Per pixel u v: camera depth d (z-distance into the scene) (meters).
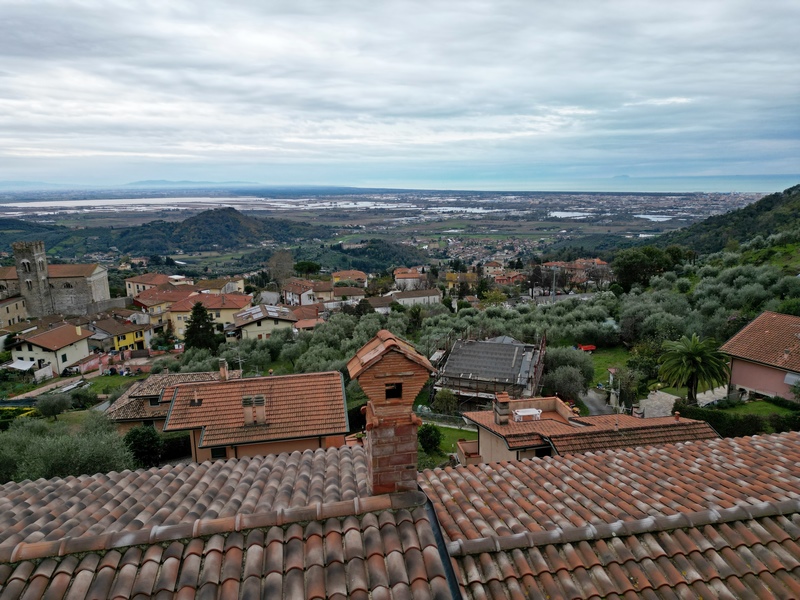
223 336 73.06
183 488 8.16
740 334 34.06
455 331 57.06
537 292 100.69
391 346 6.41
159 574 5.39
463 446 23.95
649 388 37.94
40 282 92.31
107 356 70.19
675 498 8.07
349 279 131.38
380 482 6.61
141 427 29.48
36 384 59.59
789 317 33.41
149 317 86.50
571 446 17.17
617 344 52.69
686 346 30.80
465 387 40.12
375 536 5.88
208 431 21.62
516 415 22.23
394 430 6.57
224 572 5.43
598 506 7.88
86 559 5.45
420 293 97.38
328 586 5.35
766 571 6.27
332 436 21.73
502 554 6.42
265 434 21.48
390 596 5.24
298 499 6.88
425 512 6.20
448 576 5.59
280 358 58.16
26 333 70.62
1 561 5.36
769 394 31.22
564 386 39.16
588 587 6.04
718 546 6.60
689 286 64.06
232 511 6.78
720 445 10.90
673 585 6.15
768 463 9.68
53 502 7.93
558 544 6.58
